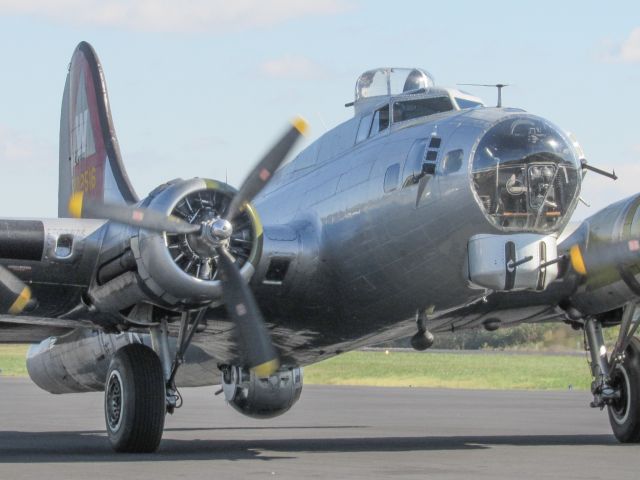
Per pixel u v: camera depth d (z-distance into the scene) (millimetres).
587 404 47219
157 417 22922
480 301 25781
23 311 24484
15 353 120375
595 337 26500
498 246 22156
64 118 35594
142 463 20281
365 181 24219
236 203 22000
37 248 22469
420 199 22891
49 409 44344
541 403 48250
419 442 26562
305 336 26734
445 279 23391
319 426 35094
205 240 21484
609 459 20812
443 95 24703
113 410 23516
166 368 23703
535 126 22453
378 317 25500
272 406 29078
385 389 65062
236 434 31344
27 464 20109
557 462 20188
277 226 25141
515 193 22141
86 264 22938
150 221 21406
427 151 22969
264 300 24953
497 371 82250
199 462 20484
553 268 22484
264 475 17938
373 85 26906
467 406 46250
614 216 24328
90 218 23219
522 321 28141
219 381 31969
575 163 22562
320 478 17469
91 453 23406
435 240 22891
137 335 28547
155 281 21766
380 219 23703
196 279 21641
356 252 24281
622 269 24141
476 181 22141
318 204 25438
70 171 34781
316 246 24812
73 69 34656
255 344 21844
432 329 28016
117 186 30969
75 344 31125
